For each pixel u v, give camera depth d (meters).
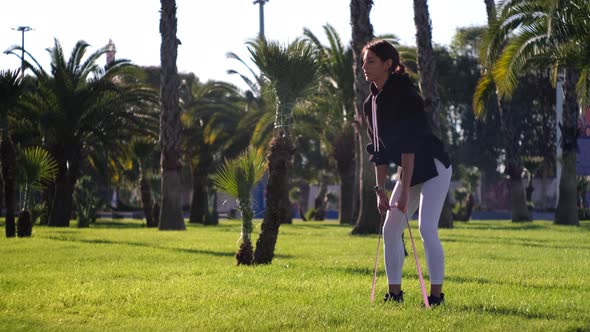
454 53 58.41
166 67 27.25
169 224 26.42
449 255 13.21
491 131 59.34
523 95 55.84
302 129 36.00
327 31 35.03
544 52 24.05
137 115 33.28
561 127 30.41
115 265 11.02
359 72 22.20
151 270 9.99
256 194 28.03
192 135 38.44
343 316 5.93
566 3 22.55
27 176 19.17
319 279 8.84
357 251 14.40
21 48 31.34
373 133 6.51
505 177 62.03
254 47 11.52
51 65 31.66
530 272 10.06
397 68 6.43
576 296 7.50
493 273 9.92
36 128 32.22
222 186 11.34
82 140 33.09
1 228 24.58
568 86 30.33
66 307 6.79
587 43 23.02
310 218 44.28
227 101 41.69
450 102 58.50
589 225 29.81
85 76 32.50
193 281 8.58
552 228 26.31
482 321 5.82
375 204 21.81
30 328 5.61
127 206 62.28
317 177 61.75
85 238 18.45
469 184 63.12
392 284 6.83
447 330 5.41
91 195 37.41
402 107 6.32
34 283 8.56
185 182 60.75
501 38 24.88
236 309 6.50
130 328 5.60
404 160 6.30
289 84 11.36
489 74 26.23
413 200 6.69
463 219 37.78
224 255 13.19
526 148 57.78
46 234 20.59
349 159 36.75
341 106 36.41
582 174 40.62
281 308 6.41
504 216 51.47
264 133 35.66
